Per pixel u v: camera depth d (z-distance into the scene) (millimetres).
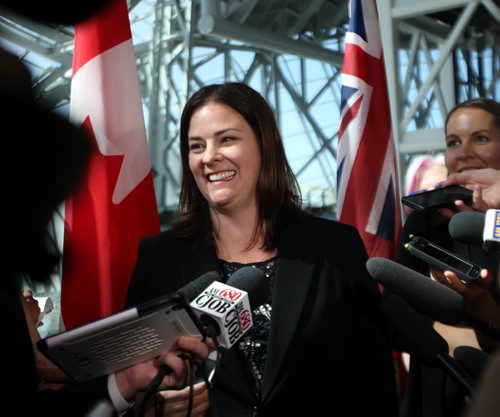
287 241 2018
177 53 16141
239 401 1797
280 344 1827
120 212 2703
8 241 604
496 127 2484
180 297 1341
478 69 6562
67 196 583
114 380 1435
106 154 2723
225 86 2078
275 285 1929
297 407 1799
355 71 3143
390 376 1923
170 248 2066
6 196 567
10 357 863
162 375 1401
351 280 1977
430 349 1543
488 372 546
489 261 1919
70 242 669
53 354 1334
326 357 1859
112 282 2631
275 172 2062
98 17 540
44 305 2178
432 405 1840
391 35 6121
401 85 7094
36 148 553
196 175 2029
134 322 1331
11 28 562
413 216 2068
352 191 3086
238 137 2004
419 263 1998
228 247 2059
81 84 2760
